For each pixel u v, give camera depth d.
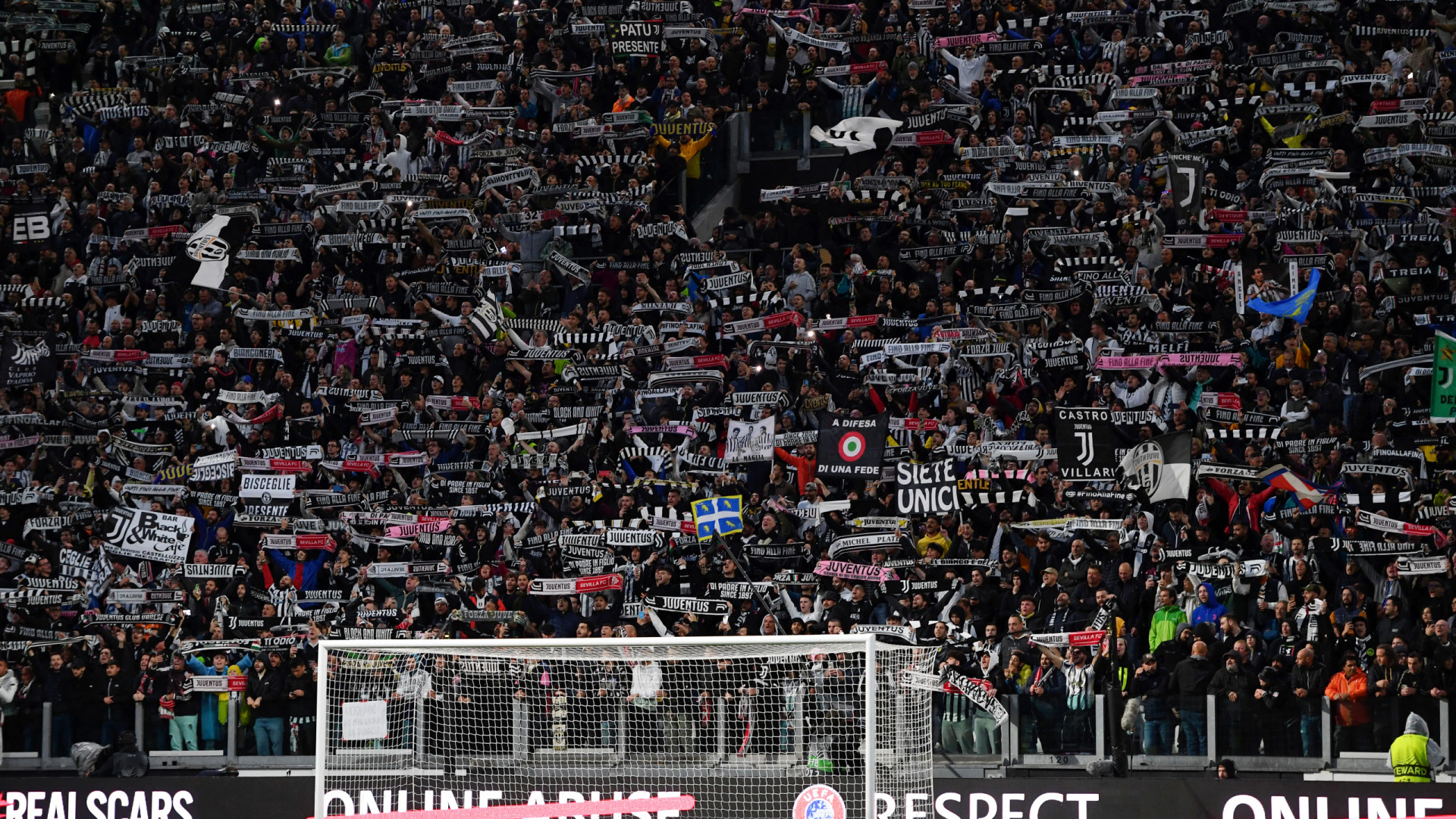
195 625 28.17
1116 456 27.28
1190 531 26.23
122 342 34.06
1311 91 32.97
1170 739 23.02
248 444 31.44
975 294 31.42
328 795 19.27
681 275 33.53
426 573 27.84
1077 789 22.53
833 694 18.98
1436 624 23.00
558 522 28.83
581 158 35.56
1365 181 31.75
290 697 25.19
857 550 26.81
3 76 41.03
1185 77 33.62
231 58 39.97
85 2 41.50
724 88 37.31
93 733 25.64
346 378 32.00
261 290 35.16
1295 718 22.58
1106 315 30.41
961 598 25.42
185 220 36.22
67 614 29.02
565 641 16.47
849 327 31.20
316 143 37.53
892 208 33.38
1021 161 33.19
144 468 31.56
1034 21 36.12
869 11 38.06
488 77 37.75
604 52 37.69
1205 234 31.20
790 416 29.67
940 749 23.73
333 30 39.50
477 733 19.69
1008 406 29.22
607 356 31.84
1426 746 21.44
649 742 19.42
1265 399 28.09
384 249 34.47
